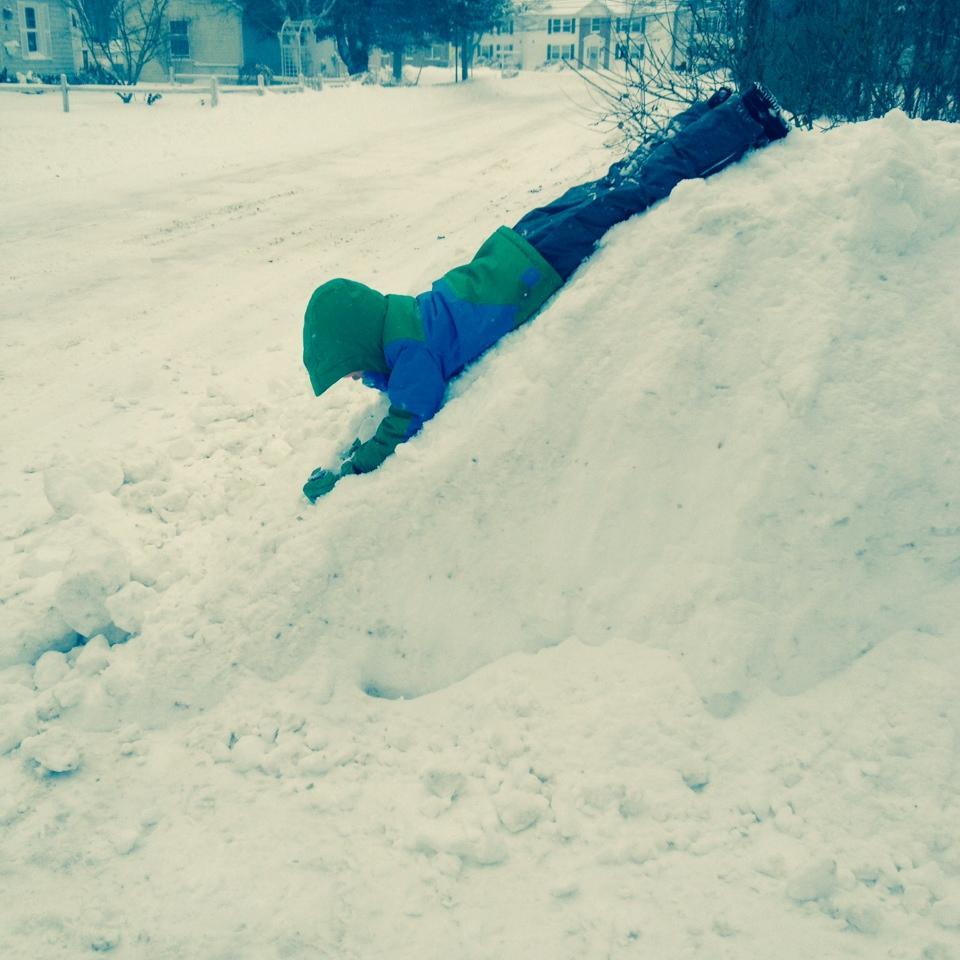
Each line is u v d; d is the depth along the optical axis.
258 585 2.78
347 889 2.08
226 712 2.61
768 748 2.31
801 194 2.93
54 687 2.64
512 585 2.76
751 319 2.81
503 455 2.85
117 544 2.98
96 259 8.66
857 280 2.75
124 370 5.70
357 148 17.12
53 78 31.86
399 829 2.23
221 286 7.67
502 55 71.44
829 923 1.94
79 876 2.15
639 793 2.23
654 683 2.47
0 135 16.09
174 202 11.59
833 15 6.43
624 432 2.79
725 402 2.75
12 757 2.50
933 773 2.18
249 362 5.78
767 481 2.58
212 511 3.65
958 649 2.38
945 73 6.16
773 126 3.17
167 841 2.24
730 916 1.97
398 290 7.10
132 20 37.72
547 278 3.12
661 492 2.72
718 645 2.45
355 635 2.75
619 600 2.65
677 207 3.02
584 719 2.43
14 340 6.38
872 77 6.34
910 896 1.96
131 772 2.44
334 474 3.10
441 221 9.88
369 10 40.03
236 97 25.77
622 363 2.87
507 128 20.20
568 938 1.96
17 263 8.49
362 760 2.44
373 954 1.95
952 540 2.51
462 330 3.08
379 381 3.21
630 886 2.06
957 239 2.80
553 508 2.82
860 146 2.89
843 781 2.21
